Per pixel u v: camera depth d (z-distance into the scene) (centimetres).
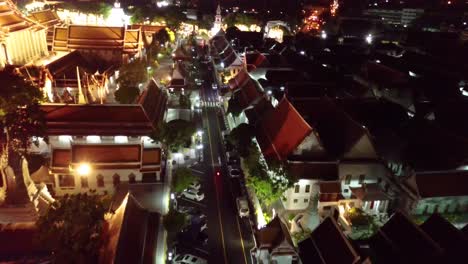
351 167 8062
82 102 10356
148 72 14488
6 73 9688
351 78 14488
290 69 13925
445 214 7638
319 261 5844
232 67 15962
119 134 8244
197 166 9738
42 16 17662
